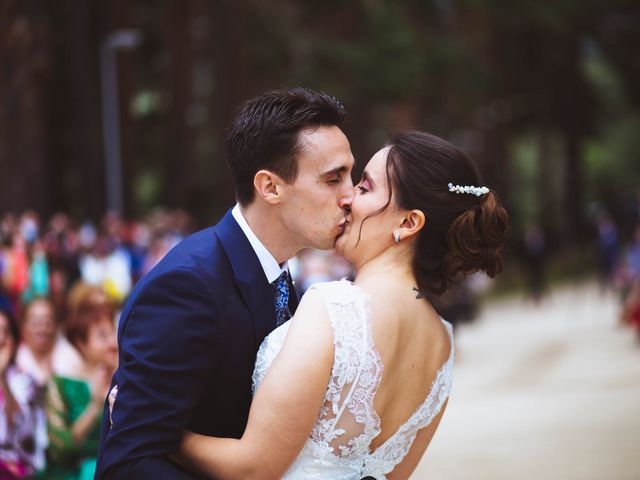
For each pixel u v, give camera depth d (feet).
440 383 8.27
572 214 116.37
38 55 59.11
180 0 68.69
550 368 37.29
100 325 14.42
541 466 21.12
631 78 109.50
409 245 8.05
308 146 7.97
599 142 130.93
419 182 7.89
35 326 15.60
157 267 7.97
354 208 8.10
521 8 80.33
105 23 64.80
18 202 57.93
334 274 38.40
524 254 70.33
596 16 99.76
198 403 7.82
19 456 13.32
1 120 57.77
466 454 22.90
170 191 70.18
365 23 72.59
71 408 13.69
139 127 81.15
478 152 100.22
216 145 67.41
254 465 7.37
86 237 44.32
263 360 7.91
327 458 7.57
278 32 68.49
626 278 49.29
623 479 19.56
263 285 8.19
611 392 30.60
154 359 7.48
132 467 7.26
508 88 101.76
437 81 78.38
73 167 74.64
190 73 69.72
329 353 7.41
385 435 7.91
